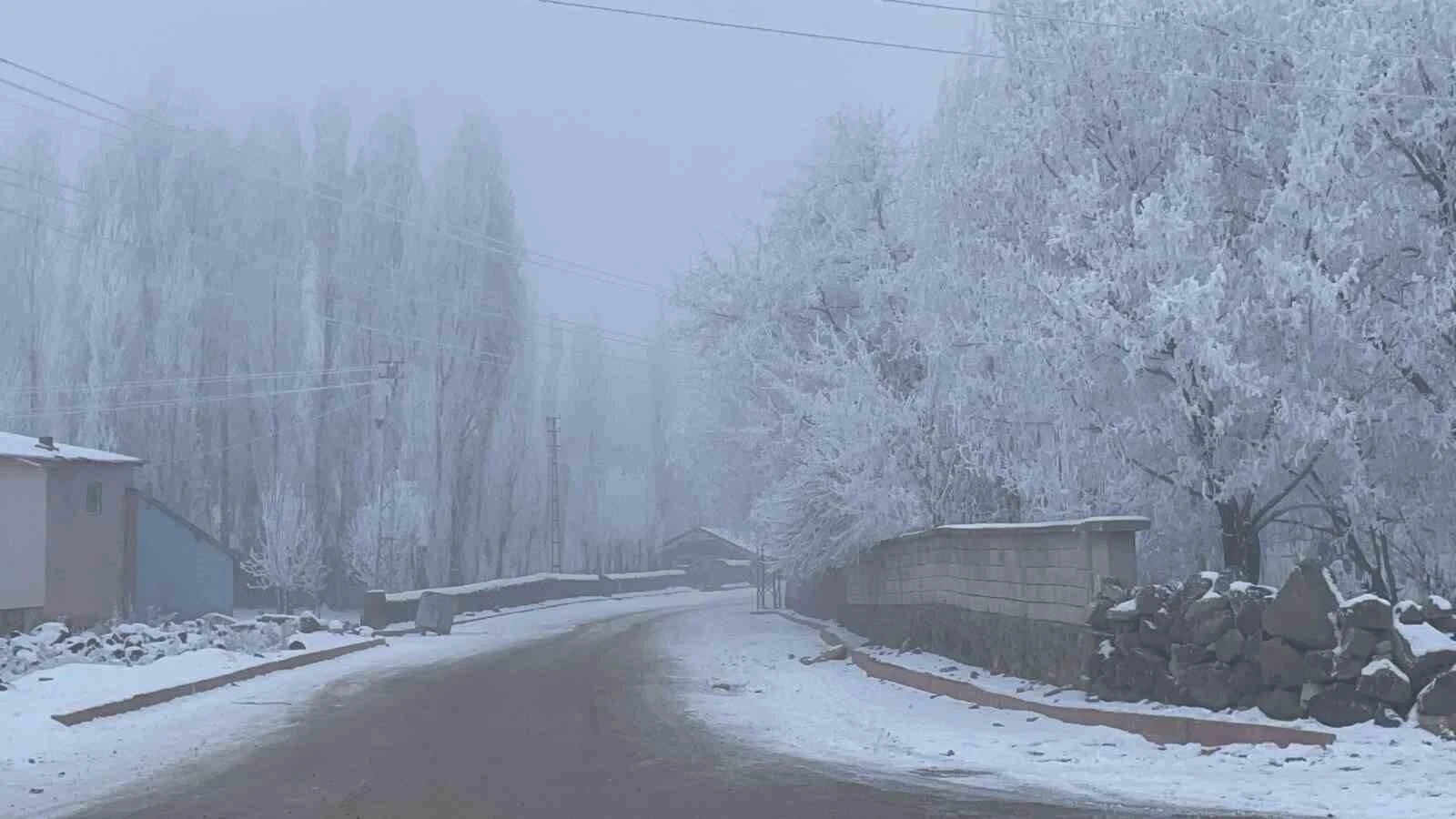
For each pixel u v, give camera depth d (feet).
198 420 198.59
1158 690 47.55
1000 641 63.21
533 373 218.18
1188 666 45.98
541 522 233.14
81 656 84.33
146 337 197.06
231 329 203.00
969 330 74.49
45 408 195.72
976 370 76.69
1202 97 63.52
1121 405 61.52
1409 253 57.98
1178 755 40.11
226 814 35.17
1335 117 55.57
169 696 67.62
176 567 147.33
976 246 72.02
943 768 40.50
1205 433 59.16
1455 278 54.34
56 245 204.13
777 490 109.91
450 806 35.35
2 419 195.21
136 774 43.21
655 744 47.62
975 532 65.87
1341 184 55.52
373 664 94.68
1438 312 54.65
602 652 102.58
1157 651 48.03
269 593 205.16
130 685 67.21
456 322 206.39
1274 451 56.49
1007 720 50.67
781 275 115.96
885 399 87.10
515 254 211.82
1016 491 71.46
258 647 98.89
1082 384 61.26
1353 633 41.11
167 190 200.64
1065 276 63.10
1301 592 42.60
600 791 37.42
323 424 206.08
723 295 119.85
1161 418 59.72
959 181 72.79
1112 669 50.03
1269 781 34.88
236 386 202.59
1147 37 65.00
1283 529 71.82
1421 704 39.29
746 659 92.07
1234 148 63.21
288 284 208.33
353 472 205.05
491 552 209.46
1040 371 62.49
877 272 103.19
